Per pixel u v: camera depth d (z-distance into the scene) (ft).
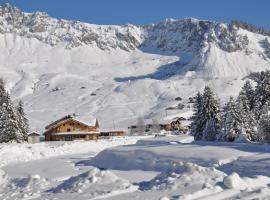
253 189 52.90
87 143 233.14
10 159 163.12
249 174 83.61
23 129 287.69
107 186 60.08
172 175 61.26
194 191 52.42
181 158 109.09
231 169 89.92
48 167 128.06
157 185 58.23
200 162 102.17
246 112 224.33
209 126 226.79
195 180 57.47
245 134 210.18
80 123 365.20
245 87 277.23
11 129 271.28
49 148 203.41
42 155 182.29
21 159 165.58
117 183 61.00
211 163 98.22
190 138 249.75
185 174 60.49
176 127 488.44
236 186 53.21
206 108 254.88
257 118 239.91
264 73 257.14
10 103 276.00
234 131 212.23
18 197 61.62
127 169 118.83
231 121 214.28
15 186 72.64
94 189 59.31
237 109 215.31
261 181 56.65
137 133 439.63
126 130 474.90
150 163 115.24
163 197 49.47
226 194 50.93
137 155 124.57
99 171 65.77
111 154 136.05
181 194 51.70
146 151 124.26
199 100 267.18
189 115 604.08
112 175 64.08
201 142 153.38
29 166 135.85
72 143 229.45
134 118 650.43
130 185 59.52
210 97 256.32
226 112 221.46
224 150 107.45
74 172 110.32
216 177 58.49
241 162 91.66
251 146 118.52
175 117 534.37
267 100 248.11
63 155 187.93
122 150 136.36
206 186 53.52
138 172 106.11
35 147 206.80
